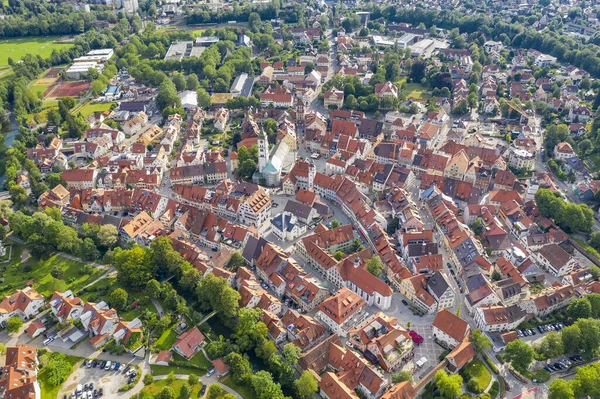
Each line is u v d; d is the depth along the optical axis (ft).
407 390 639.35
